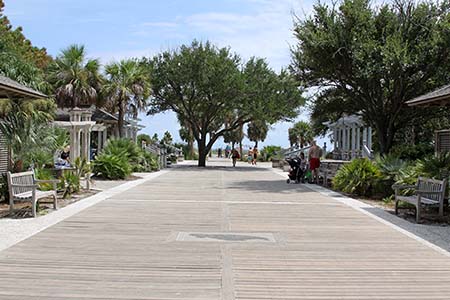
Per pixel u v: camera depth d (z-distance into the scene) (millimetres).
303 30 22406
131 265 7004
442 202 11648
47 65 38219
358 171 17016
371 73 20750
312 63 22812
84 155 24453
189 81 38281
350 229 10336
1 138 15898
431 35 21469
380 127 23766
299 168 22750
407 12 22062
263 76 38531
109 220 10938
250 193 17641
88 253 7688
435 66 21266
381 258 7719
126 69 34750
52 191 12500
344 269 7012
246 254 7832
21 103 16469
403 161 17609
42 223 10406
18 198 11336
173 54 39219
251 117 40000
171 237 9086
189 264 7117
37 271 6637
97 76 36812
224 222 10945
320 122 33875
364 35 21500
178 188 19250
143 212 12281
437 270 7035
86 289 5891
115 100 34438
